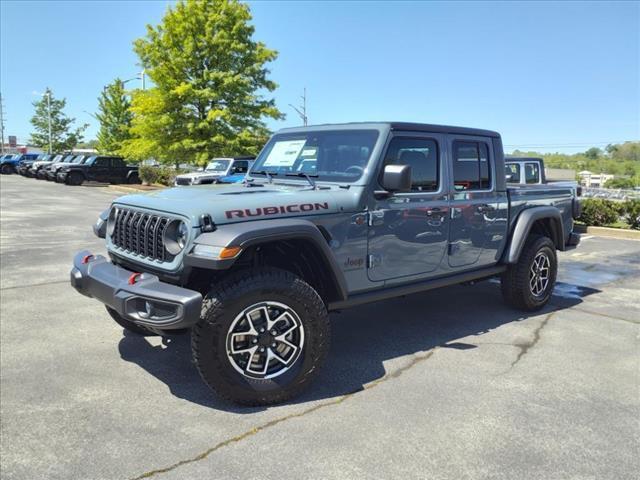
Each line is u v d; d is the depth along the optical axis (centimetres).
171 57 2405
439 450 302
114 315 468
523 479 276
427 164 461
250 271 350
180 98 2427
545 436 319
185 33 2412
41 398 363
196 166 2805
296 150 477
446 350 464
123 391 375
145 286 334
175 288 328
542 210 570
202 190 417
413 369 421
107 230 431
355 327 529
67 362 426
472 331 519
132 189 2569
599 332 520
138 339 480
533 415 345
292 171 469
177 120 2445
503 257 546
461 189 490
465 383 394
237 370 344
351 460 291
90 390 376
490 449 304
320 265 381
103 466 284
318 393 376
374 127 430
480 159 514
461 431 323
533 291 580
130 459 291
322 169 447
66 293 635
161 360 432
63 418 335
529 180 1331
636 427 332
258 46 2528
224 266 321
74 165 2902
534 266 575
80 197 2142
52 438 311
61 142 6444
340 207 392
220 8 2444
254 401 349
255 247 370
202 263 325
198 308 318
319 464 287
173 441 309
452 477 277
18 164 4166
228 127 2459
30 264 802
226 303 332
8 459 289
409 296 652
